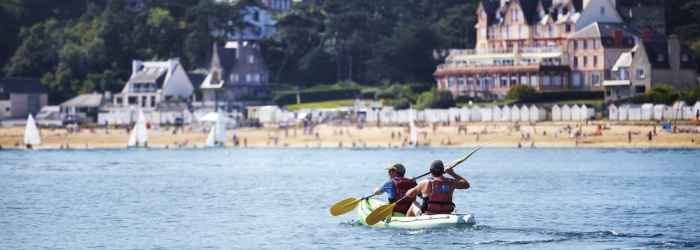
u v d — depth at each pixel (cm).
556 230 10125
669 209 11975
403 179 9625
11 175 19338
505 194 14062
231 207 12575
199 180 17575
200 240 9844
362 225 10338
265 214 11744
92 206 12862
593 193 14162
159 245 9606
